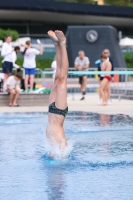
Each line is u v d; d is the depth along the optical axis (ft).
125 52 163.43
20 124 38.70
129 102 67.92
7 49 62.80
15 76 58.75
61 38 23.44
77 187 18.03
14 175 20.10
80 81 72.95
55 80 24.03
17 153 25.04
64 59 23.56
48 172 20.61
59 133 23.93
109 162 22.54
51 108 23.88
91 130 34.42
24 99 60.34
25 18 172.65
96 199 16.39
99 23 189.26
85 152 25.22
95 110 53.62
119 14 184.34
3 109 54.90
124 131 34.14
